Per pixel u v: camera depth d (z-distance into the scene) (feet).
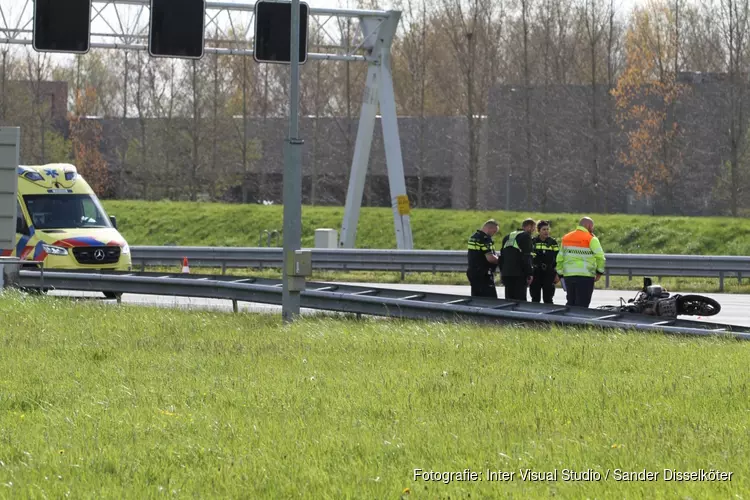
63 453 47.21
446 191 417.69
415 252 212.23
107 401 59.93
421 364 76.28
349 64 412.98
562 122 389.19
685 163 380.78
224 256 220.43
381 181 431.84
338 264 217.15
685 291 194.90
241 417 55.67
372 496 40.45
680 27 396.78
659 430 52.21
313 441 49.83
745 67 370.73
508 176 375.66
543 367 74.95
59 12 171.53
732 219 288.51
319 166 415.03
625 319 103.65
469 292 178.50
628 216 298.76
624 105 383.65
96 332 95.25
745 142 368.27
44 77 465.47
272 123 426.92
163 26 176.04
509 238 123.34
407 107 449.06
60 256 155.12
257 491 41.42
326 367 74.79
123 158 436.76
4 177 138.31
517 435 51.37
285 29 174.81
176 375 70.28
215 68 409.08
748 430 52.65
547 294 131.44
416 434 51.52
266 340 90.17
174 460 46.37
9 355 80.18
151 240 306.14
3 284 136.26
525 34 381.19
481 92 391.04
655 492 40.91
